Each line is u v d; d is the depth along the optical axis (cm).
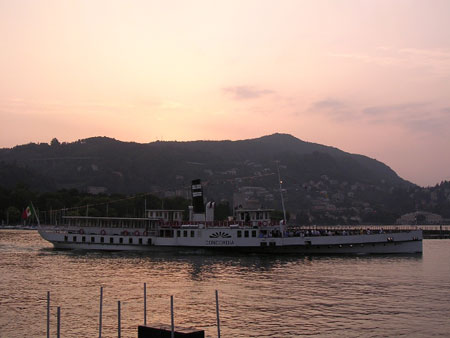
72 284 7106
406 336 4562
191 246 11250
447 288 6862
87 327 4809
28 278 7619
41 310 5478
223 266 9088
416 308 5616
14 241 15638
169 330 3656
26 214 13175
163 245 11356
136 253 11194
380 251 11162
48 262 9575
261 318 5162
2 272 8212
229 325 4897
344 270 8625
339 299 6097
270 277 7800
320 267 9012
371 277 7812
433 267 9062
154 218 11850
